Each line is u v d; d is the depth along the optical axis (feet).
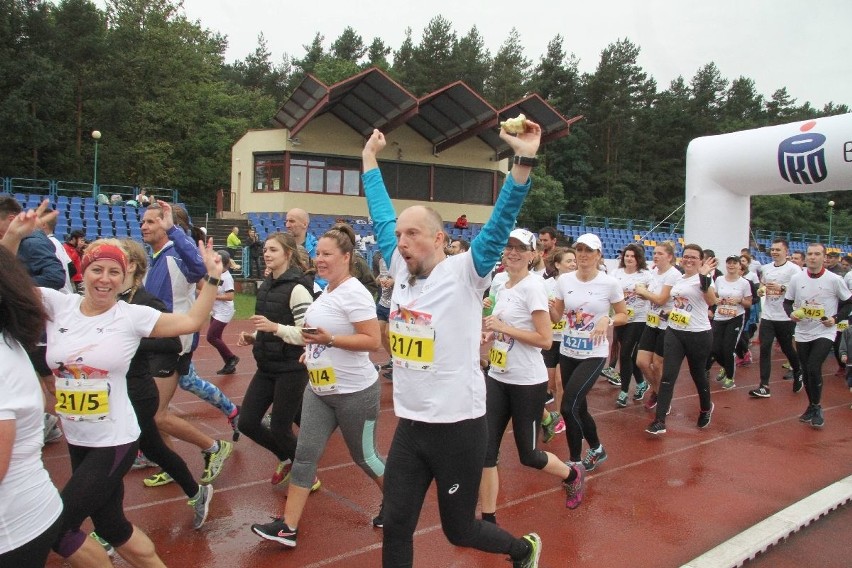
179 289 15.11
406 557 9.16
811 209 174.09
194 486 13.06
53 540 7.47
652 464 18.83
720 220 47.83
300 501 12.59
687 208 49.75
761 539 13.50
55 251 17.33
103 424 9.43
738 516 15.12
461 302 9.12
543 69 187.01
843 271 39.88
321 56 203.72
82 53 118.01
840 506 16.03
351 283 12.40
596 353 16.80
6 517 6.94
